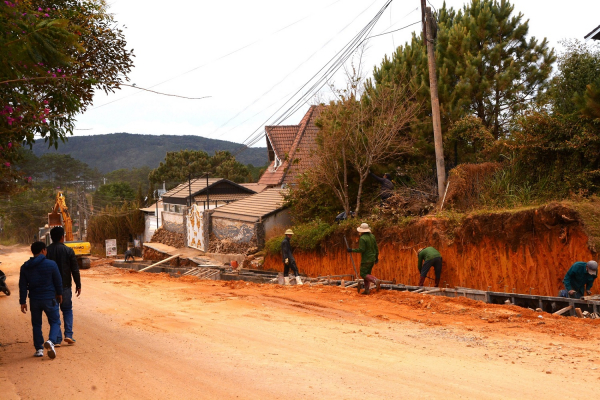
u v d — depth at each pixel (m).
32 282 8.10
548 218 12.61
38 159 122.19
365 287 13.62
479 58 19.66
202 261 28.88
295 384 6.32
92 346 8.81
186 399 5.91
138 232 54.72
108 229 55.50
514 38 20.12
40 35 6.17
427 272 14.35
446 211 16.53
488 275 14.10
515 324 9.57
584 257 11.89
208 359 7.66
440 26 21.67
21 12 6.41
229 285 17.12
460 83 19.39
